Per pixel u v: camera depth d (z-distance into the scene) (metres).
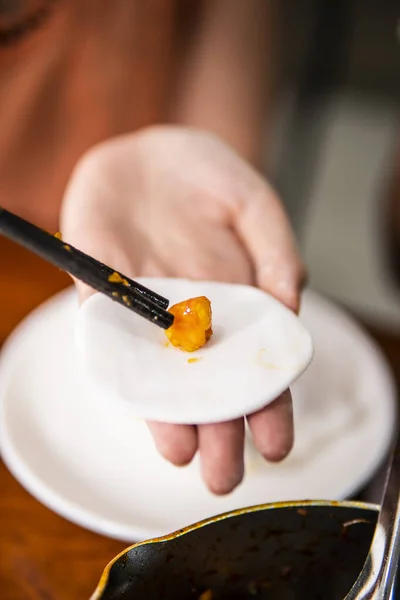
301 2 1.03
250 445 0.47
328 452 0.47
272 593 0.34
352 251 1.10
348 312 0.58
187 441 0.37
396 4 1.28
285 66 1.01
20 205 0.64
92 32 0.67
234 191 0.50
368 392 0.51
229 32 0.80
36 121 0.68
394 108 1.39
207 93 0.77
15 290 0.56
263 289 0.44
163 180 0.52
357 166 1.27
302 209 1.09
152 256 0.47
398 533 0.30
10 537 0.44
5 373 0.50
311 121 1.19
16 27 0.63
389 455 0.48
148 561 0.31
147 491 0.45
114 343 0.37
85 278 0.34
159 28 0.72
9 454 0.46
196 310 0.37
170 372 0.36
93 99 0.70
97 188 0.50
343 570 0.34
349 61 1.35
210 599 0.34
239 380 0.36
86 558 0.43
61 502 0.44
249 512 0.32
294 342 0.38
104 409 0.48
